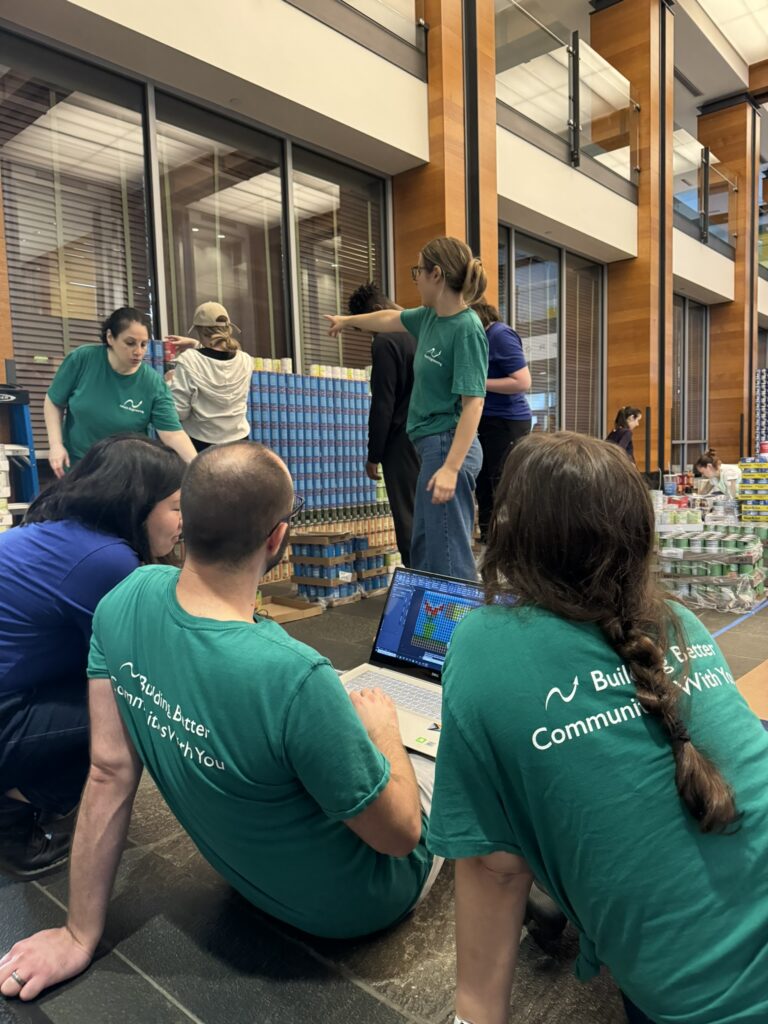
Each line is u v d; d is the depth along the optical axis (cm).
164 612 106
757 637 329
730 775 72
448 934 128
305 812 108
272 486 104
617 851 68
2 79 372
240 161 485
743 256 1152
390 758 119
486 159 588
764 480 451
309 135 506
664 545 397
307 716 97
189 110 452
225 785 103
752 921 66
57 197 397
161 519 146
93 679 118
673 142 892
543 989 114
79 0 353
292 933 129
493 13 587
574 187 728
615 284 872
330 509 462
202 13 403
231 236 484
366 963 121
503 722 73
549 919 120
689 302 1142
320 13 468
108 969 120
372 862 117
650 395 862
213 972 119
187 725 102
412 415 239
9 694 143
